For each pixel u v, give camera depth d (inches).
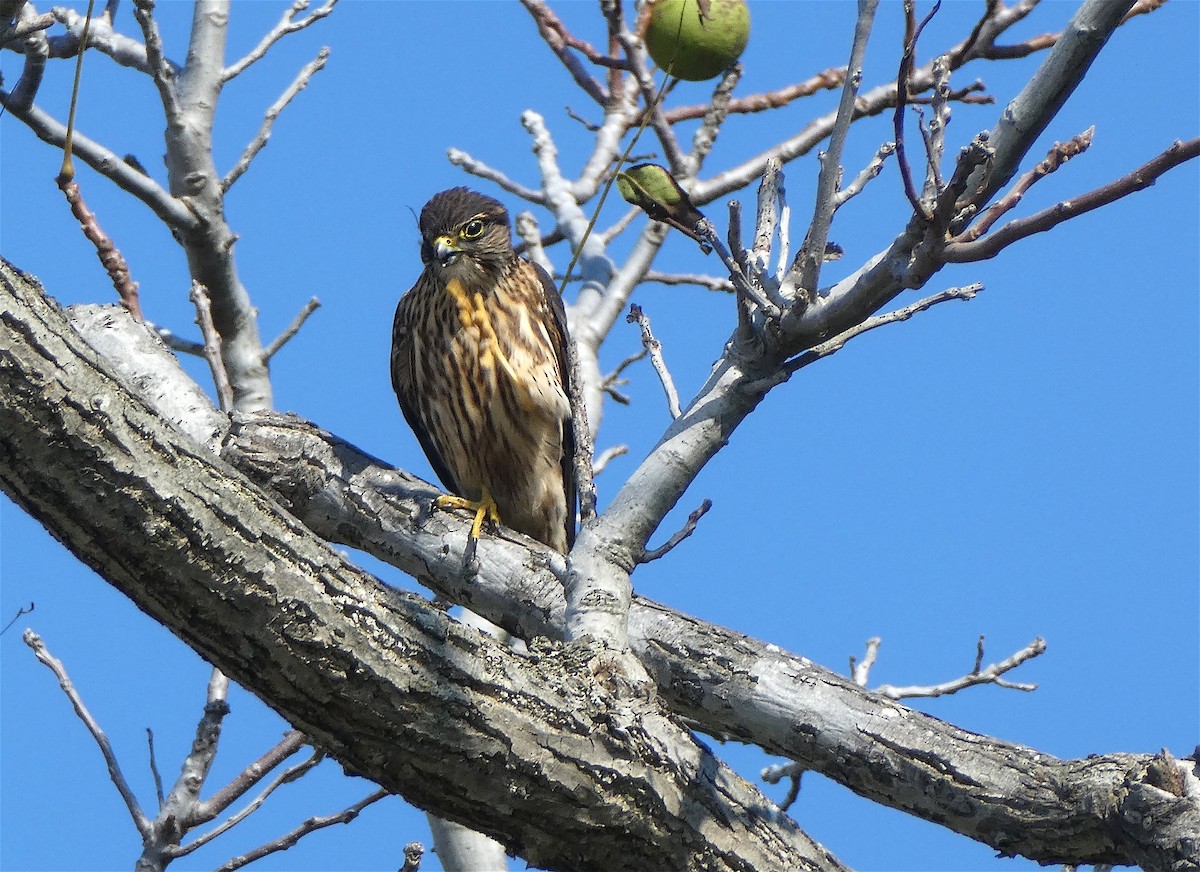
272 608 275.6
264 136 486.9
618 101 556.7
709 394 332.8
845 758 337.4
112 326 421.4
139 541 267.4
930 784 326.3
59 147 440.8
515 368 503.5
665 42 339.0
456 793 294.7
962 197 285.9
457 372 505.4
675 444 330.3
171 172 482.3
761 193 331.0
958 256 277.7
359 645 281.3
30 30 284.0
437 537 402.0
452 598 404.5
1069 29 273.7
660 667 358.0
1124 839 299.7
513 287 513.0
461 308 505.0
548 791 294.2
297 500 410.0
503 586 394.0
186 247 482.9
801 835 317.7
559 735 294.7
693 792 305.7
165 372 417.4
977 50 480.1
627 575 327.6
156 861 382.9
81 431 258.7
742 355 327.9
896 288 299.0
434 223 510.3
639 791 299.6
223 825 385.7
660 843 303.1
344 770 301.1
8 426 253.3
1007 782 319.3
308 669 279.6
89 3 295.1
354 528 409.1
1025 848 319.0
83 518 264.8
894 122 269.9
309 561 281.3
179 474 270.2
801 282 311.1
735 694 350.6
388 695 283.4
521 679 297.1
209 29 489.7
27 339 253.6
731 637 359.9
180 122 476.1
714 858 305.6
